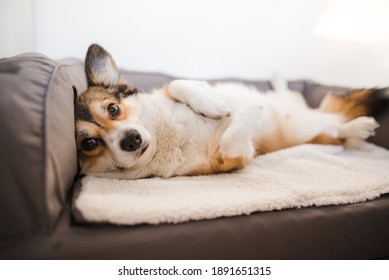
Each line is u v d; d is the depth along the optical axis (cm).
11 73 93
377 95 190
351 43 272
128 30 238
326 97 220
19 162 80
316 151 167
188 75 262
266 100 186
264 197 107
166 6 240
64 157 99
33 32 211
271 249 98
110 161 129
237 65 273
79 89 140
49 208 83
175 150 139
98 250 82
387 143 182
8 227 80
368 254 114
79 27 226
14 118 82
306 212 106
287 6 266
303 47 282
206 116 144
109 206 90
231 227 94
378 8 251
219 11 253
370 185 123
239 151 134
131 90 148
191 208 94
